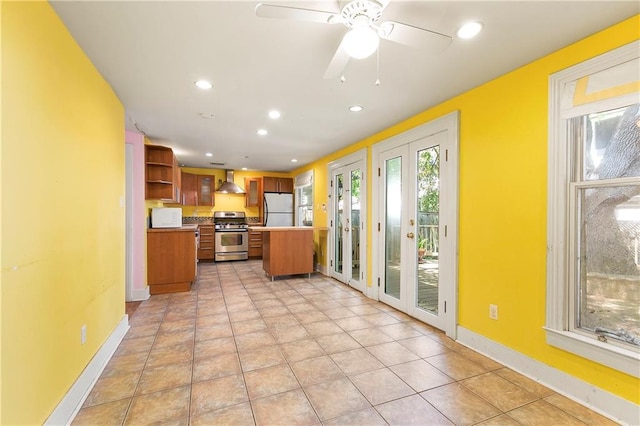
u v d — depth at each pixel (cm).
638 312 164
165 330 288
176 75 225
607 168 174
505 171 226
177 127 365
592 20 160
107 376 206
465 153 261
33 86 134
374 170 397
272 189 746
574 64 183
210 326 298
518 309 216
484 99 243
